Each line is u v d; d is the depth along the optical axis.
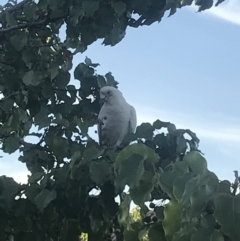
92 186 1.98
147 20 2.66
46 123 2.48
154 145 2.07
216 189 1.42
